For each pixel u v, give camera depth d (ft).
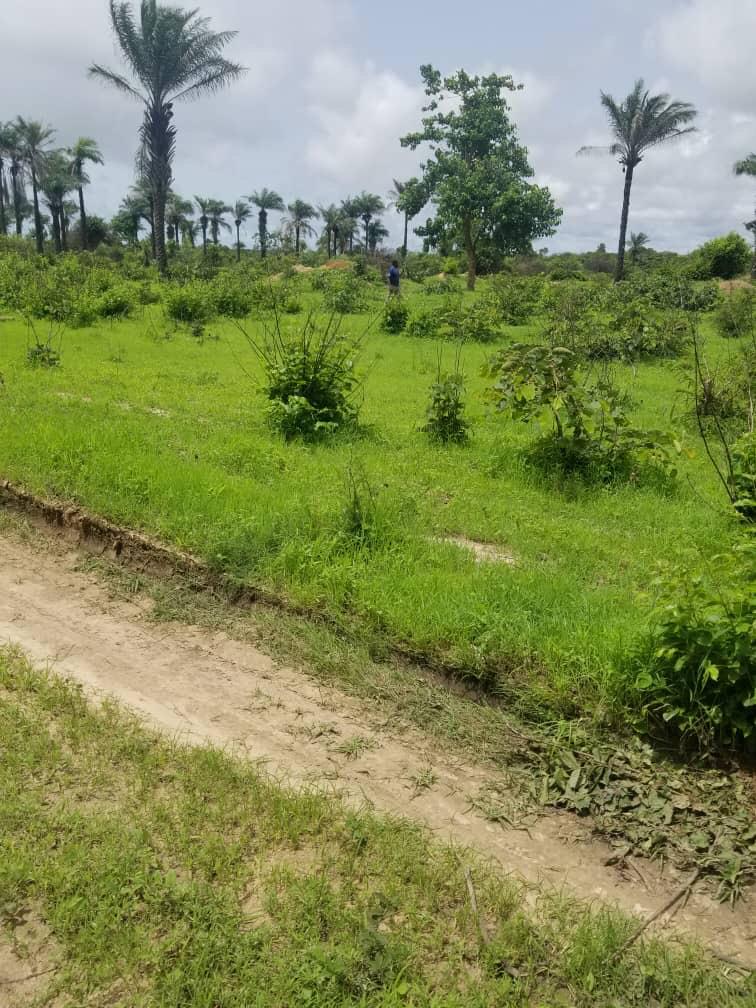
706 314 78.59
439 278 140.05
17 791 9.91
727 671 11.32
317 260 189.37
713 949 8.59
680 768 11.41
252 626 15.10
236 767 10.81
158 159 103.65
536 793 11.02
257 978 7.61
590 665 12.69
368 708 12.80
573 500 23.66
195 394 37.78
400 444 29.50
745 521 21.08
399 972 7.74
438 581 15.37
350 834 9.66
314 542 16.71
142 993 7.48
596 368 50.85
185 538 17.28
